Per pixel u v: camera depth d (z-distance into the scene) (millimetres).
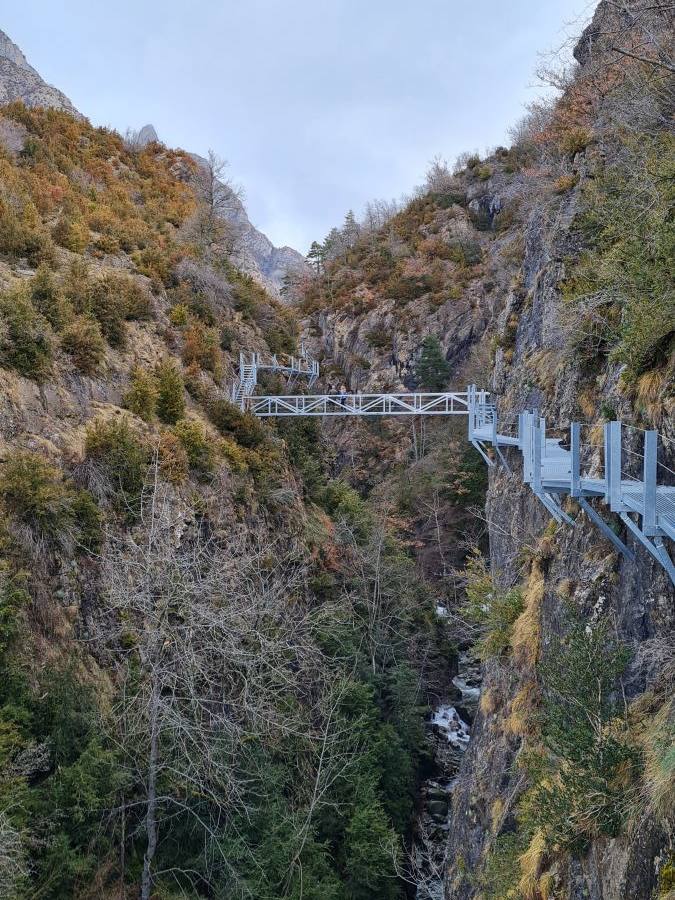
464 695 23906
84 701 11141
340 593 22438
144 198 39688
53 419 15516
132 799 11633
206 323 27172
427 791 19141
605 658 6918
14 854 8430
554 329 13727
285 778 14680
